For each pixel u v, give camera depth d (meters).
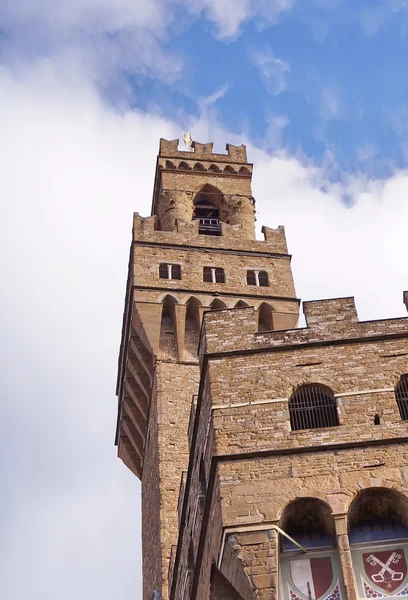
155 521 55.22
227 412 34.50
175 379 59.53
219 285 64.75
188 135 82.56
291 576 30.86
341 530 30.92
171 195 74.94
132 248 66.69
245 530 31.25
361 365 35.22
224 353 36.22
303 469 32.50
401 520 31.81
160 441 56.50
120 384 67.19
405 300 38.28
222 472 32.75
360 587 30.31
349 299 37.31
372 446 32.81
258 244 68.56
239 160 79.12
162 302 62.84
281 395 34.75
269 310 64.12
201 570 35.62
